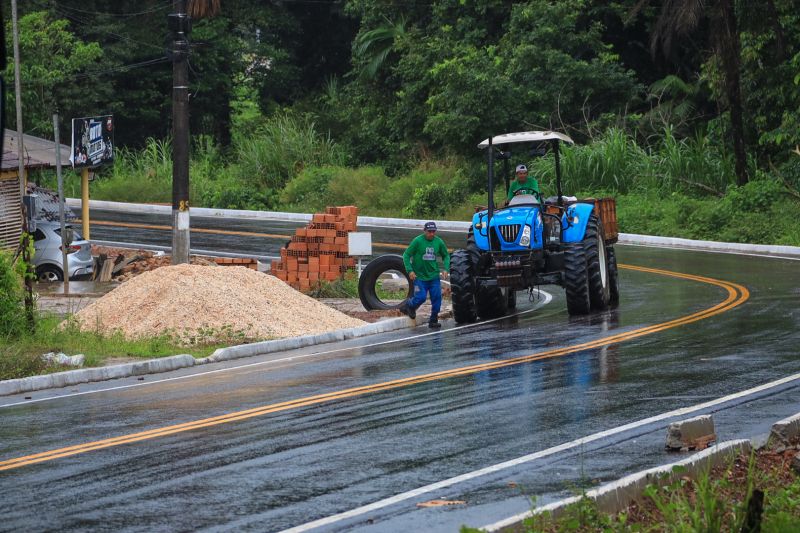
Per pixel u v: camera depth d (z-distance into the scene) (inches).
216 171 3681.1
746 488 520.7
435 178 3142.2
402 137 3629.4
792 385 768.3
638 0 3240.7
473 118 3034.0
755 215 2345.0
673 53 3223.4
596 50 3196.4
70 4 3939.5
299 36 4554.6
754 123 2802.7
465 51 3250.5
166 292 1278.3
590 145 2952.8
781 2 2591.0
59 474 577.0
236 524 470.3
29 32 3469.5
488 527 429.1
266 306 1291.8
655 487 491.8
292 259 1691.7
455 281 1293.1
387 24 3750.0
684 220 2454.5
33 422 749.9
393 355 1042.1
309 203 3189.0
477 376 873.5
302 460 590.6
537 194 1304.1
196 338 1187.9
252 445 635.5
